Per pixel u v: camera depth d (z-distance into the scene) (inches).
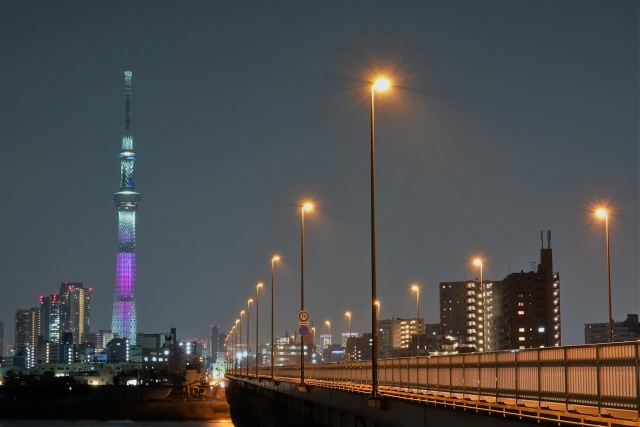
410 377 2556.6
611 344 1400.1
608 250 3390.7
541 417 1487.5
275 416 4672.7
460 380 2103.8
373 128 2568.9
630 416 1337.4
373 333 2417.6
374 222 2517.2
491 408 1695.4
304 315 3814.0
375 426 2501.2
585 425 1362.0
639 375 1315.2
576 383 1505.9
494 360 1886.1
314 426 3602.4
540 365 1651.1
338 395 2984.7
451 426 1862.7
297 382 3951.8
